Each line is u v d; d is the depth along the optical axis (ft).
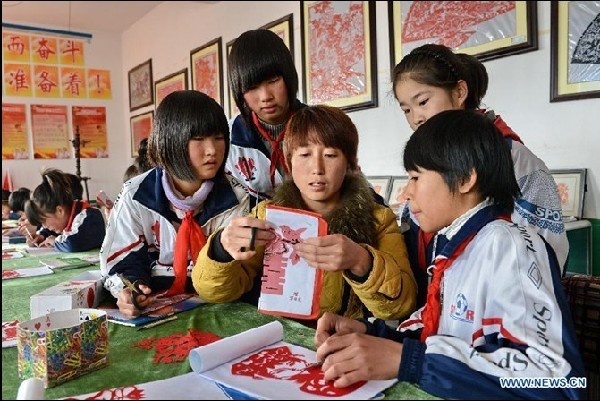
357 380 2.15
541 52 6.80
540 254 2.29
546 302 2.13
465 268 2.45
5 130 16.88
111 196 19.07
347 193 3.31
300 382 2.21
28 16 16.99
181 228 3.79
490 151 2.44
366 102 9.30
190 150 3.50
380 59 9.10
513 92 7.15
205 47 14.12
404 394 2.08
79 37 17.06
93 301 3.58
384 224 3.34
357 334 2.36
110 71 19.02
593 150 6.32
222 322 3.21
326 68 10.16
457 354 2.12
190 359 2.38
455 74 3.59
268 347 2.68
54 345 2.31
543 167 3.78
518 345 2.08
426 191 2.53
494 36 7.28
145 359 2.61
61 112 17.98
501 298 2.22
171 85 16.06
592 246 6.31
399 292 2.89
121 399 2.09
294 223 2.76
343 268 2.70
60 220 7.55
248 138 4.76
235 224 2.82
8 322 3.45
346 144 3.14
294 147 3.16
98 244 7.14
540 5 6.78
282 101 4.37
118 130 19.22
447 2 7.89
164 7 16.15
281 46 4.30
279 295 2.74
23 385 2.00
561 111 6.62
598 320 3.12
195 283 3.41
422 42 8.32
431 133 2.51
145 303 3.34
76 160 16.42
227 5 13.11
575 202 6.38
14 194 12.41
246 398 2.09
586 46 6.31
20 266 5.83
